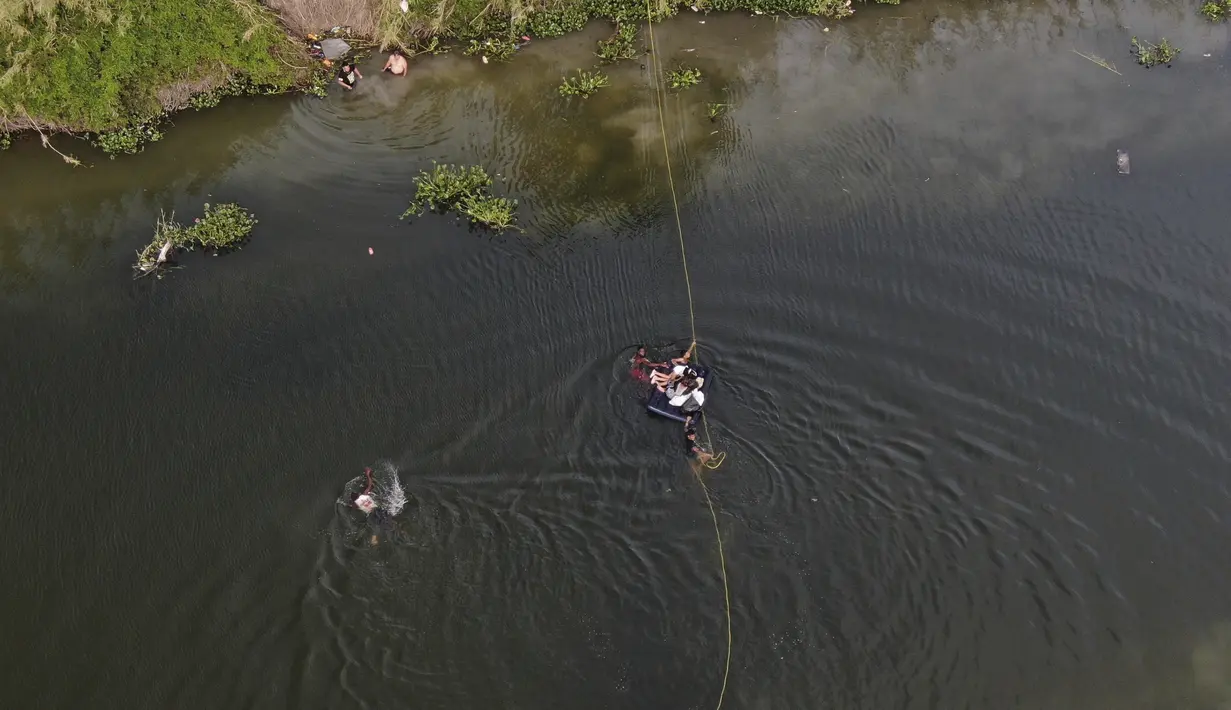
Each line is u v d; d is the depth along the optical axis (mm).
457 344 13133
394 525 11055
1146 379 12602
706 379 12172
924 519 11164
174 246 14164
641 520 11094
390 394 12516
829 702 9633
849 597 10430
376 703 9586
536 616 10211
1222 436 12000
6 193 14859
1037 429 12094
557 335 13211
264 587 10586
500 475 11594
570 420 12219
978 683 9766
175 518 11250
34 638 10242
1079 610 10391
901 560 10766
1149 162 15250
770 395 12484
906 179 15133
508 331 13281
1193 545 10977
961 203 14766
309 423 12188
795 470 11641
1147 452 11852
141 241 14320
